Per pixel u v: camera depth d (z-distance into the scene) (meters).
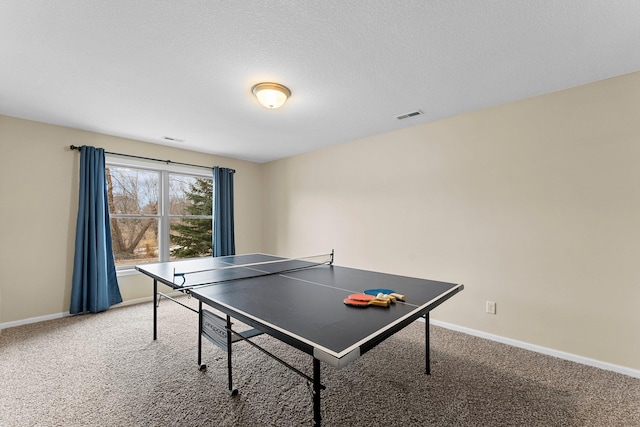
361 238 3.82
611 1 1.43
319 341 1.10
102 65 2.01
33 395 1.84
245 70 2.09
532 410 1.69
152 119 3.07
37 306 3.11
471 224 2.86
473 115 2.86
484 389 1.91
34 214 3.10
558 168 2.38
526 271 2.53
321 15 1.53
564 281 2.35
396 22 1.59
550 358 2.34
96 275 3.37
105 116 2.98
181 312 3.47
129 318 3.24
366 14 1.53
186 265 2.89
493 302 2.71
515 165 2.60
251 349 2.51
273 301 1.62
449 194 3.01
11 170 2.97
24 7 1.44
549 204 2.42
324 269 2.67
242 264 2.96
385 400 1.79
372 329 1.22
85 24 1.59
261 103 2.45
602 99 2.20
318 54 1.90
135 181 4.05
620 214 2.12
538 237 2.47
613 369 2.12
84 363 2.25
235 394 1.85
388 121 3.15
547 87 2.35
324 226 4.30
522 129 2.57
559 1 1.43
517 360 2.30
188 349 2.50
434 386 1.94
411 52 1.88
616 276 2.13
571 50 1.84
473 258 2.84
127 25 1.60
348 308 1.50
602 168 2.20
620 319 2.12
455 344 2.60
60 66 2.02
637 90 2.07
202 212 4.77
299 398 1.82
